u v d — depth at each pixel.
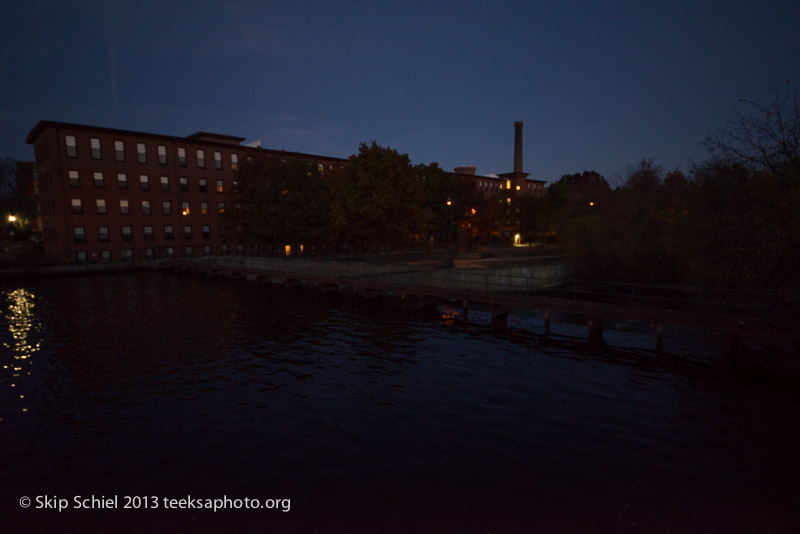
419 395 14.12
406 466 9.85
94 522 8.01
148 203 55.38
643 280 45.66
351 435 11.38
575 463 9.95
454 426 11.88
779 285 18.81
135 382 15.43
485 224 66.56
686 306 33.19
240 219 55.44
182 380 15.59
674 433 11.42
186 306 30.30
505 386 14.92
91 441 11.18
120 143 53.16
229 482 9.29
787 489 8.90
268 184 52.19
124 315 27.14
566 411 12.84
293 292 36.25
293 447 10.77
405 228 46.28
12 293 36.03
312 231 51.84
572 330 23.38
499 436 11.29
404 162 48.59
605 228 49.44
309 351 19.25
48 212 52.56
